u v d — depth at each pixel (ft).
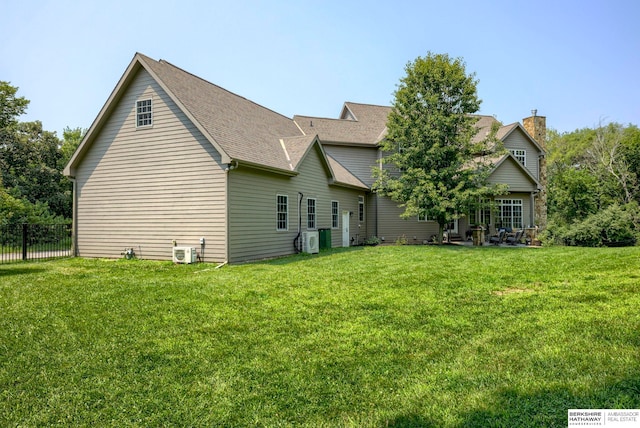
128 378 12.39
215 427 9.65
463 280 27.12
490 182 67.10
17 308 20.68
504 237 65.51
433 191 56.08
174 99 40.09
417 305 20.44
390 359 13.50
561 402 9.95
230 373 12.57
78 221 46.73
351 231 66.39
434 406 10.16
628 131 114.73
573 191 61.98
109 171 44.91
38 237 59.41
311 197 54.08
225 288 25.32
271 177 45.32
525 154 75.36
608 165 76.59
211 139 38.11
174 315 19.17
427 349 14.33
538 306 19.43
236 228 39.40
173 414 10.25
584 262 33.60
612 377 11.09
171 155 41.34
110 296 23.30
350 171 70.79
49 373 12.78
